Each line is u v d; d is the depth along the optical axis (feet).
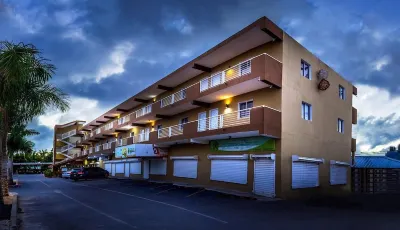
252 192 61.67
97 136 165.17
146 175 113.29
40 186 90.02
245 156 63.36
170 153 96.48
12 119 47.21
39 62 37.99
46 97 41.83
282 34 61.31
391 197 74.43
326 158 73.77
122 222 35.29
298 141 62.80
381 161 98.22
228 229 31.65
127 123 122.42
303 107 67.15
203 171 78.28
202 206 47.70
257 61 57.82
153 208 45.73
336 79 82.58
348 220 37.14
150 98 117.29
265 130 54.49
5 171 57.98
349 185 85.71
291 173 59.47
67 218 37.81
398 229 32.24
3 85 35.78
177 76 88.63
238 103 69.00
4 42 34.37
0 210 38.65
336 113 80.84
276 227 32.60
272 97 60.90
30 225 33.73
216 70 77.87
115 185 90.33
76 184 97.55
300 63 66.69
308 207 48.26
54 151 228.02
